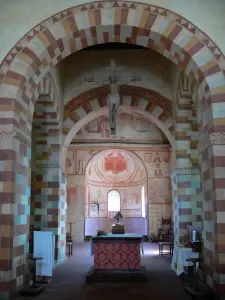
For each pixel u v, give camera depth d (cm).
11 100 662
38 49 691
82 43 737
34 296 652
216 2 694
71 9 699
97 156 1744
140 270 827
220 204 624
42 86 880
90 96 1156
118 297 654
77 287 730
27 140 730
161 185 1702
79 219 1673
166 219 1616
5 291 610
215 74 669
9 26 693
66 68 1159
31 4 701
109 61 1153
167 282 778
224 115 652
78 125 1202
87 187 1802
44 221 1053
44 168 1068
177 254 934
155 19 693
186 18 689
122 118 1723
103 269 832
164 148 1722
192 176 1018
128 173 1844
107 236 845
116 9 696
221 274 604
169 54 734
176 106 1050
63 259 1090
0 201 631
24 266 696
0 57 680
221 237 615
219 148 639
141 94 1157
